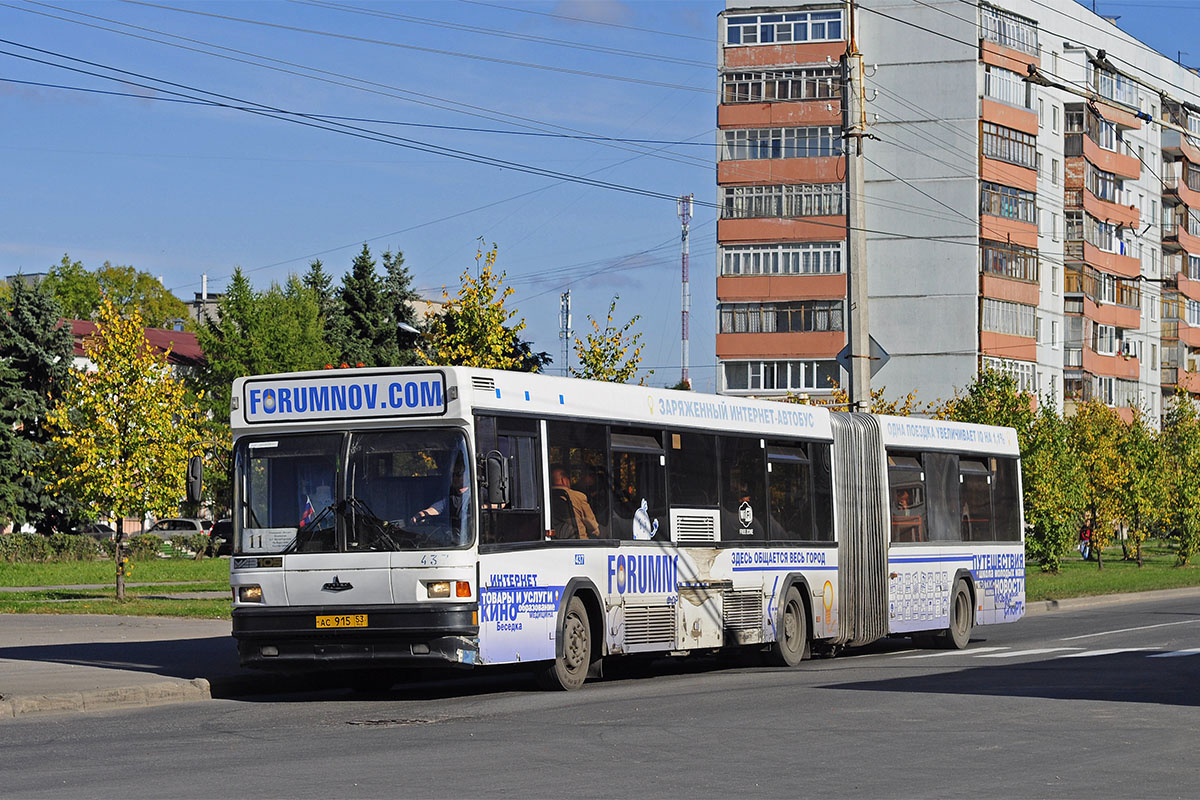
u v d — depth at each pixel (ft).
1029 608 119.03
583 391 57.88
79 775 34.22
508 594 52.29
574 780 33.47
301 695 55.62
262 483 52.85
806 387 230.27
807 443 72.43
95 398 113.29
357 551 51.16
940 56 231.50
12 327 201.87
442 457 51.39
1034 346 241.35
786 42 232.32
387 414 52.03
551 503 55.16
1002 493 89.40
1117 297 276.62
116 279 357.00
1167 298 307.17
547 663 55.21
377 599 50.80
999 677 60.34
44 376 201.77
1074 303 256.52
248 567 52.34
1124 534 221.46
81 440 113.50
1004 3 237.66
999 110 234.17
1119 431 208.44
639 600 59.62
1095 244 265.75
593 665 58.08
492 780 33.42
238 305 254.47
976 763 36.29
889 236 232.94
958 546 83.92
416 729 42.88
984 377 165.68
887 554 77.41
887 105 232.94
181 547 203.00
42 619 90.68
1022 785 33.06
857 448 76.23
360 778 33.65
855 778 33.94
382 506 51.47
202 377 257.34
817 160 231.09
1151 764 36.24
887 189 232.94
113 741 40.60
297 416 52.80
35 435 199.93
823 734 41.68
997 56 234.79
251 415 53.26
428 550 50.70
